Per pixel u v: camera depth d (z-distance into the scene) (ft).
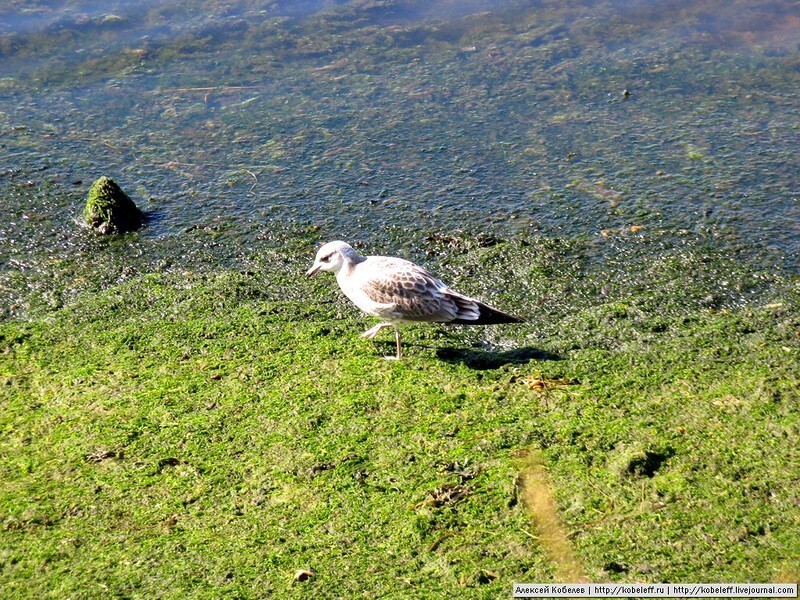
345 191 35.96
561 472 19.95
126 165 38.22
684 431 21.20
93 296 29.48
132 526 18.85
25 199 35.53
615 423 21.68
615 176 36.11
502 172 36.88
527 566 17.31
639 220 33.12
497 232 32.86
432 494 19.42
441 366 25.08
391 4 52.44
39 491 20.01
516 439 21.25
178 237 33.22
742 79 43.34
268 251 32.24
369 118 41.39
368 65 46.11
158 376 24.71
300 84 44.47
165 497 19.75
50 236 33.30
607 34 48.29
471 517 18.74
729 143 38.09
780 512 18.25
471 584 16.90
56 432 22.27
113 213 33.42
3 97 43.68
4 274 30.91
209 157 38.78
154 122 41.55
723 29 48.14
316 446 21.31
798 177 35.27
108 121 41.68
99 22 50.52
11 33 49.16
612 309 27.76
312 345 26.30
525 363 25.08
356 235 33.12
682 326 26.73
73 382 24.53
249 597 16.71
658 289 28.96
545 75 44.42
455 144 39.06
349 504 19.29
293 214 34.55
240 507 19.39
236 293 29.32
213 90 44.14
